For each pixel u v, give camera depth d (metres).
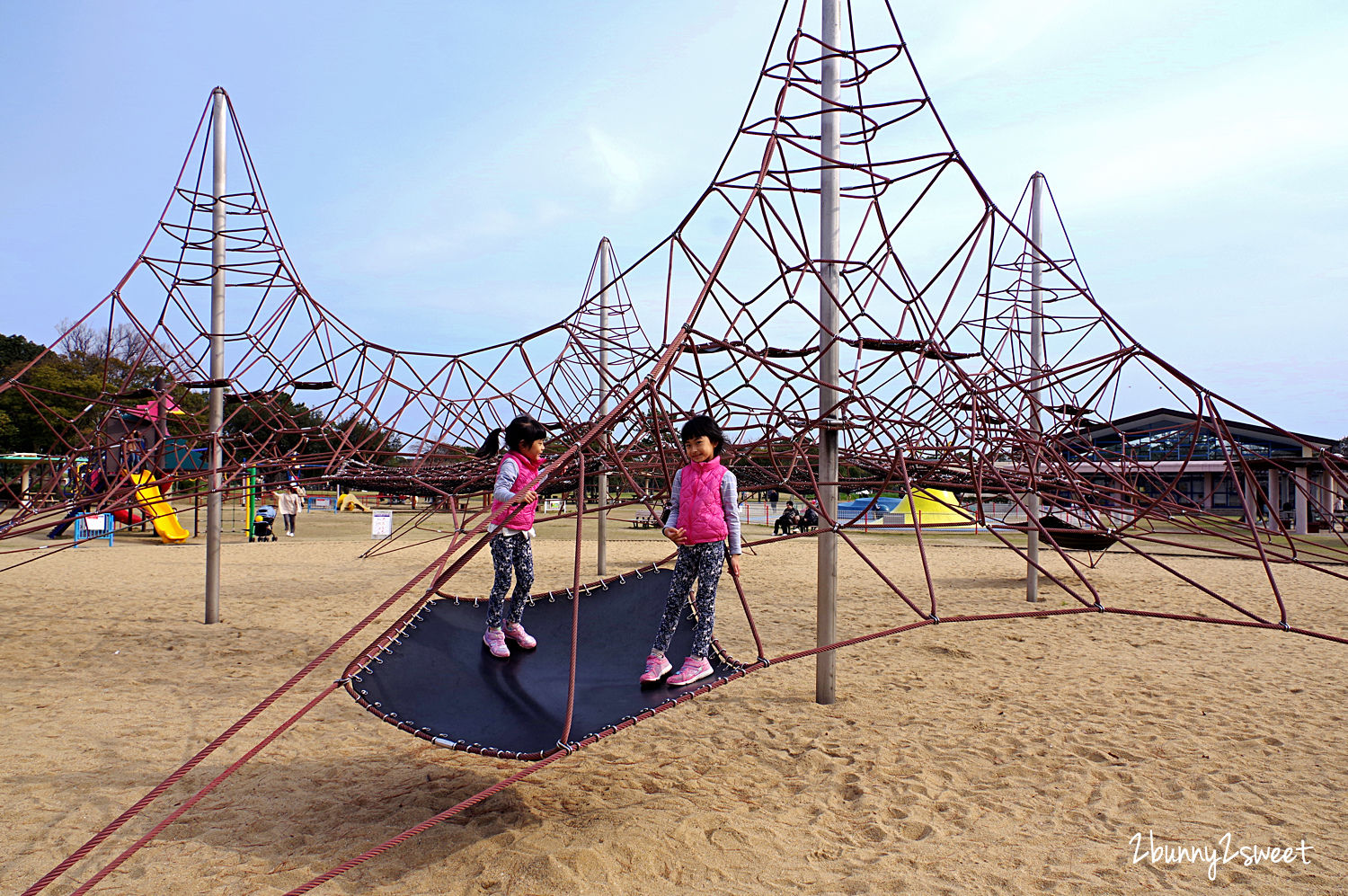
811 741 5.12
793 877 3.28
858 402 5.04
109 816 3.81
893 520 29.09
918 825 3.84
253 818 3.82
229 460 9.45
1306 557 17.00
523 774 3.04
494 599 4.41
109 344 8.66
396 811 3.93
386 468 9.09
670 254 5.57
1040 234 10.73
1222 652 8.02
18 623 9.02
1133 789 4.35
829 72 5.95
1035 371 8.67
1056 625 9.45
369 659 4.04
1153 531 5.16
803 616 10.02
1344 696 6.29
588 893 3.09
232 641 8.26
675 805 4.04
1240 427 23.55
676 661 4.18
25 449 33.56
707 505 3.99
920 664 7.42
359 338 9.53
